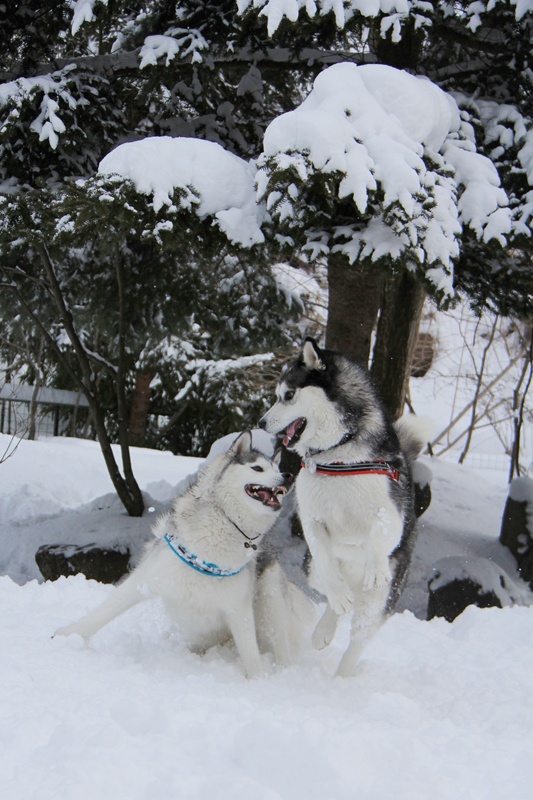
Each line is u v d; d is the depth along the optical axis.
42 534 10.49
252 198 7.59
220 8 9.11
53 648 4.39
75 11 8.53
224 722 3.26
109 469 10.53
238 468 4.55
